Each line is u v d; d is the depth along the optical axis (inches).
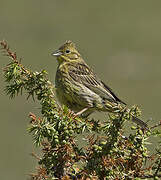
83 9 1632.6
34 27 1456.7
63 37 1433.3
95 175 264.7
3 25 1455.5
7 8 1577.3
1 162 824.9
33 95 283.0
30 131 269.9
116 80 1217.4
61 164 269.3
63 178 259.8
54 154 268.2
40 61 1230.9
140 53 1365.7
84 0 1692.9
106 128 271.0
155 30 1512.1
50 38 1393.9
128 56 1349.7
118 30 1515.7
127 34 1486.2
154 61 1315.2
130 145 268.5
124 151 268.4
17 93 286.2
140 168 267.1
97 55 1355.8
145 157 268.2
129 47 1405.0
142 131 270.1
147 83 1189.1
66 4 1651.1
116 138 266.1
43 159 270.8
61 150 267.6
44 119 270.5
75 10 1621.6
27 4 1624.0
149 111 1049.5
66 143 268.7
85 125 282.4
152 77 1214.3
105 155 267.1
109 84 1200.8
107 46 1407.5
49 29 1455.5
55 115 274.4
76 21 1544.0
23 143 869.2
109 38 1457.9
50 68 1191.6
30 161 824.9
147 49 1391.5
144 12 1643.7
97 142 274.4
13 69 283.7
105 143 268.4
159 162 267.1
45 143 271.7
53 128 268.4
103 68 1289.4
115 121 265.3
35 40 1366.9
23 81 284.7
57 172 270.1
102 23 1549.0
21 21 1493.6
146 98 1112.2
